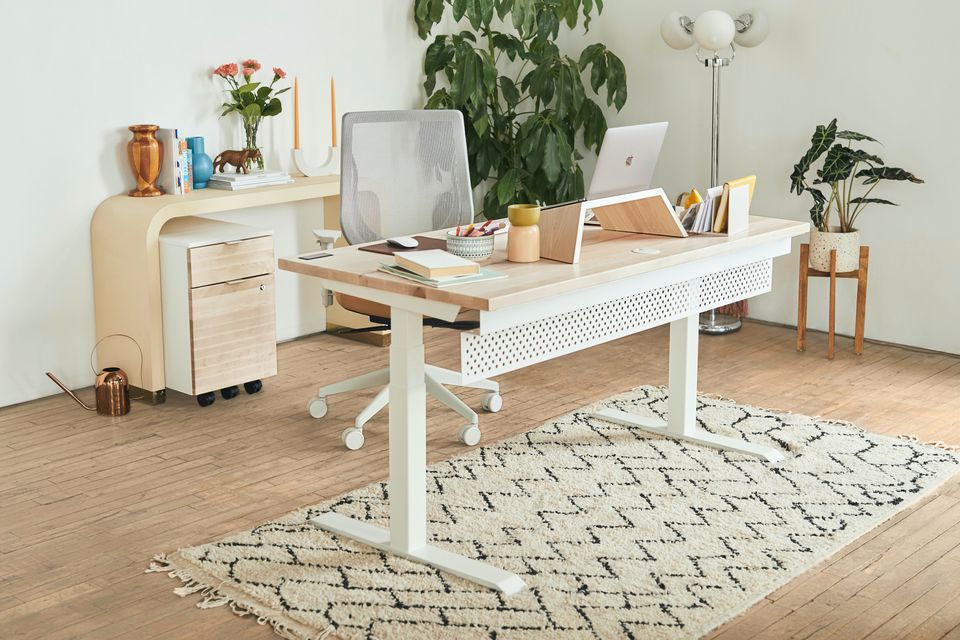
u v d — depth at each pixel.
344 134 3.72
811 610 2.64
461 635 2.51
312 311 5.20
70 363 4.31
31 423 3.97
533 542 3.00
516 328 2.81
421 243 3.18
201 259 3.97
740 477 3.45
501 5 5.27
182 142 4.28
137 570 2.85
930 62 4.73
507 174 5.43
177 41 4.45
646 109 5.71
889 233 4.98
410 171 3.88
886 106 4.89
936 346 4.93
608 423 3.93
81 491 3.36
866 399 4.25
